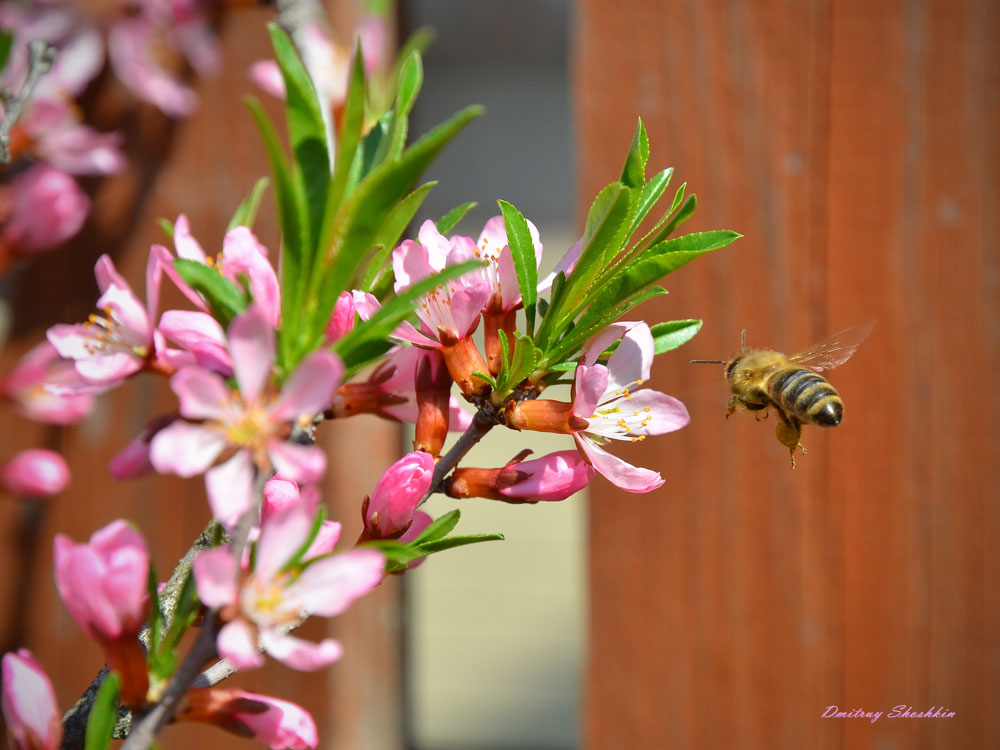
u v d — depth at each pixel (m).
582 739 0.71
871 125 0.68
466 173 2.01
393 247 0.43
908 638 0.69
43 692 0.41
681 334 0.45
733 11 0.69
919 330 0.68
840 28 0.68
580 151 0.70
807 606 0.70
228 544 0.42
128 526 0.41
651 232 0.43
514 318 0.44
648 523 0.70
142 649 0.41
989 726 0.69
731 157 0.69
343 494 0.71
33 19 0.70
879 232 0.68
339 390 0.44
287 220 0.40
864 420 0.69
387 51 0.69
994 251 0.68
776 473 0.70
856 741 0.69
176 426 0.40
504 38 1.89
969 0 0.67
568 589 1.51
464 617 1.45
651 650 0.71
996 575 0.68
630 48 0.69
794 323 0.69
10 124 0.49
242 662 0.40
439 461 0.44
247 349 0.40
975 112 0.68
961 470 0.68
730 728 0.70
